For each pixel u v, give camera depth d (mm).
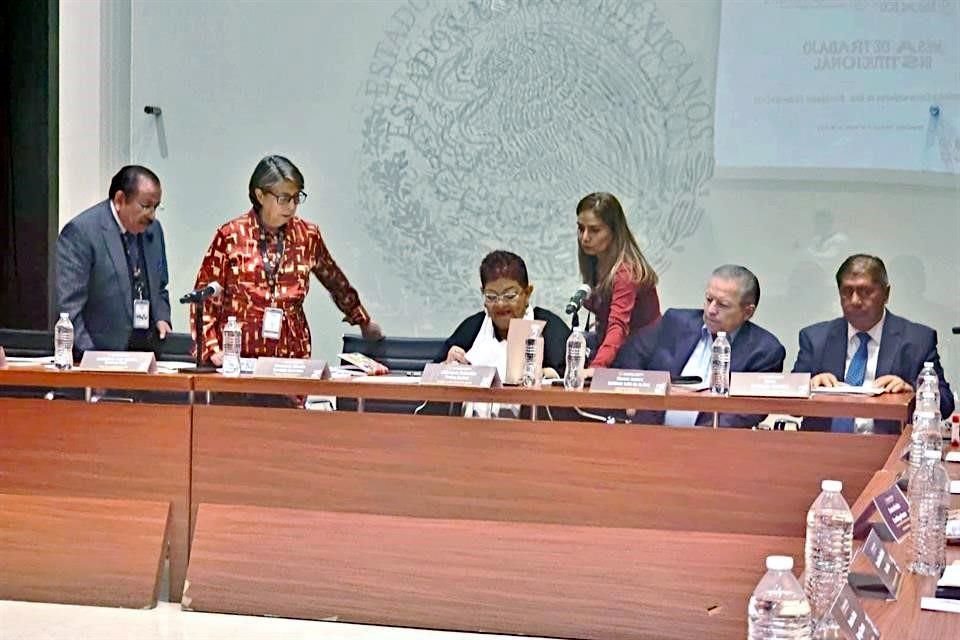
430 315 9328
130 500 5945
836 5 8672
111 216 8250
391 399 5695
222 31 9500
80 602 5926
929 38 8562
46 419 6016
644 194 8984
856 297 7160
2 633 5449
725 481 5453
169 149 9586
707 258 8922
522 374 5754
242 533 5812
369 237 9406
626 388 5559
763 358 6902
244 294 7953
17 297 9883
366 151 9391
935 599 2943
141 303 8242
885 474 4871
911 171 8633
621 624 5453
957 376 8633
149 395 5930
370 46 9359
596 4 9023
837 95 8703
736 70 8828
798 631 2430
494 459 5605
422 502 5668
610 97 9023
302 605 5727
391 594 5648
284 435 5797
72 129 9492
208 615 5773
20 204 9859
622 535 5508
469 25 9219
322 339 9352
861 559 3318
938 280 8633
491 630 5551
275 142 9492
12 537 6016
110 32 9492
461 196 9266
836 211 8750
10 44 9711
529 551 5555
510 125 9172
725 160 8859
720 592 5395
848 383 7211
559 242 9117
